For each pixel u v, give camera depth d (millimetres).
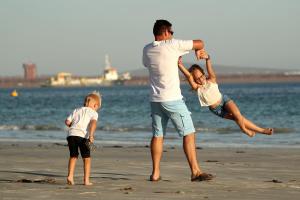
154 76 14070
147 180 14547
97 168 17688
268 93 145375
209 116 54906
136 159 20984
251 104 84562
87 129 13656
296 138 33062
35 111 79312
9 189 12492
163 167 17938
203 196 11461
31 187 12898
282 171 17047
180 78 14953
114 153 24062
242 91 178750
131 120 55031
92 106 13992
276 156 22250
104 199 10977
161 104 13977
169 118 14406
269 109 69750
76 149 13617
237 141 31656
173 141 31391
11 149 26469
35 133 41156
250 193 11945
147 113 66250
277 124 47438
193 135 14234
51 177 15453
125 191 12156
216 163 19500
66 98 144375
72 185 13352
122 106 87000
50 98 148750
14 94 181750
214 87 14453
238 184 13555
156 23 14109
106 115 64375
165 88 13922
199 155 22984
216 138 33812
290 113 60875
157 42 14000
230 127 42281
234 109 14312
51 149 26203
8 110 84375
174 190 12375
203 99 14492
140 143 30875
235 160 20781
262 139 32750
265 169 17578
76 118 13750
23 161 20266
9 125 50969
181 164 18953
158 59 13906
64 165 18688
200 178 14195
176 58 13961
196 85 14477
